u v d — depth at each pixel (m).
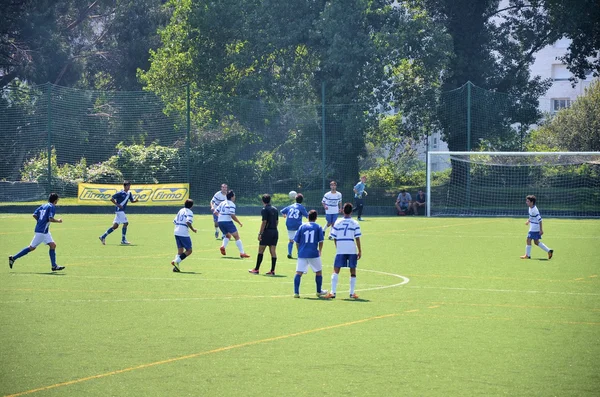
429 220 57.16
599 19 68.94
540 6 77.06
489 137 67.31
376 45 68.38
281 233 45.38
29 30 84.50
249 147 67.62
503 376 13.95
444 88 73.88
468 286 24.53
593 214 63.31
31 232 44.56
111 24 100.44
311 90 73.44
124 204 38.03
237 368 14.48
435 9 76.81
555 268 29.06
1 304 21.12
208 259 32.22
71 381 13.64
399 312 20.00
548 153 59.94
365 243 39.12
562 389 13.18
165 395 12.83
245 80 71.69
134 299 21.97
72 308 20.53
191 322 18.64
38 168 66.69
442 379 13.76
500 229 48.53
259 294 22.95
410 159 72.19
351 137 65.88
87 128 70.19
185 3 74.50
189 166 66.00
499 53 78.75
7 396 12.78
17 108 68.75
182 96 68.31
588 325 18.31
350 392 12.98
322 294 22.70
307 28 71.94
